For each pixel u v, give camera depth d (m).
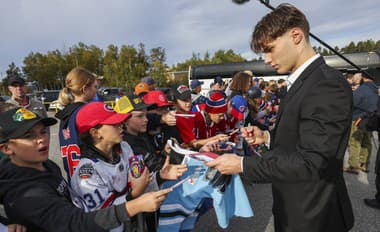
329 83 0.99
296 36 1.09
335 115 0.96
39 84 36.75
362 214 2.68
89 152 1.39
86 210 1.26
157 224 1.68
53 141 7.26
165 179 1.52
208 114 2.63
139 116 1.86
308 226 1.16
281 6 1.14
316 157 0.95
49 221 0.99
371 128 2.89
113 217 1.01
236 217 2.74
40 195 1.03
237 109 2.94
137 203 1.04
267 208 2.93
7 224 1.10
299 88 1.12
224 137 2.35
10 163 1.13
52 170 1.28
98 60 37.09
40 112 3.63
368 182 3.52
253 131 1.69
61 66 34.78
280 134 1.19
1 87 37.09
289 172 0.98
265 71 13.54
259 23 1.17
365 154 3.80
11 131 1.07
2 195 1.05
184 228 1.76
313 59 1.14
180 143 2.44
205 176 1.55
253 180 1.07
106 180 1.34
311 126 1.00
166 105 2.28
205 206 1.88
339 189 1.19
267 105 5.16
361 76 4.04
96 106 1.44
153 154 1.88
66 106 2.12
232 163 1.10
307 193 1.15
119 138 1.44
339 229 1.21
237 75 3.59
